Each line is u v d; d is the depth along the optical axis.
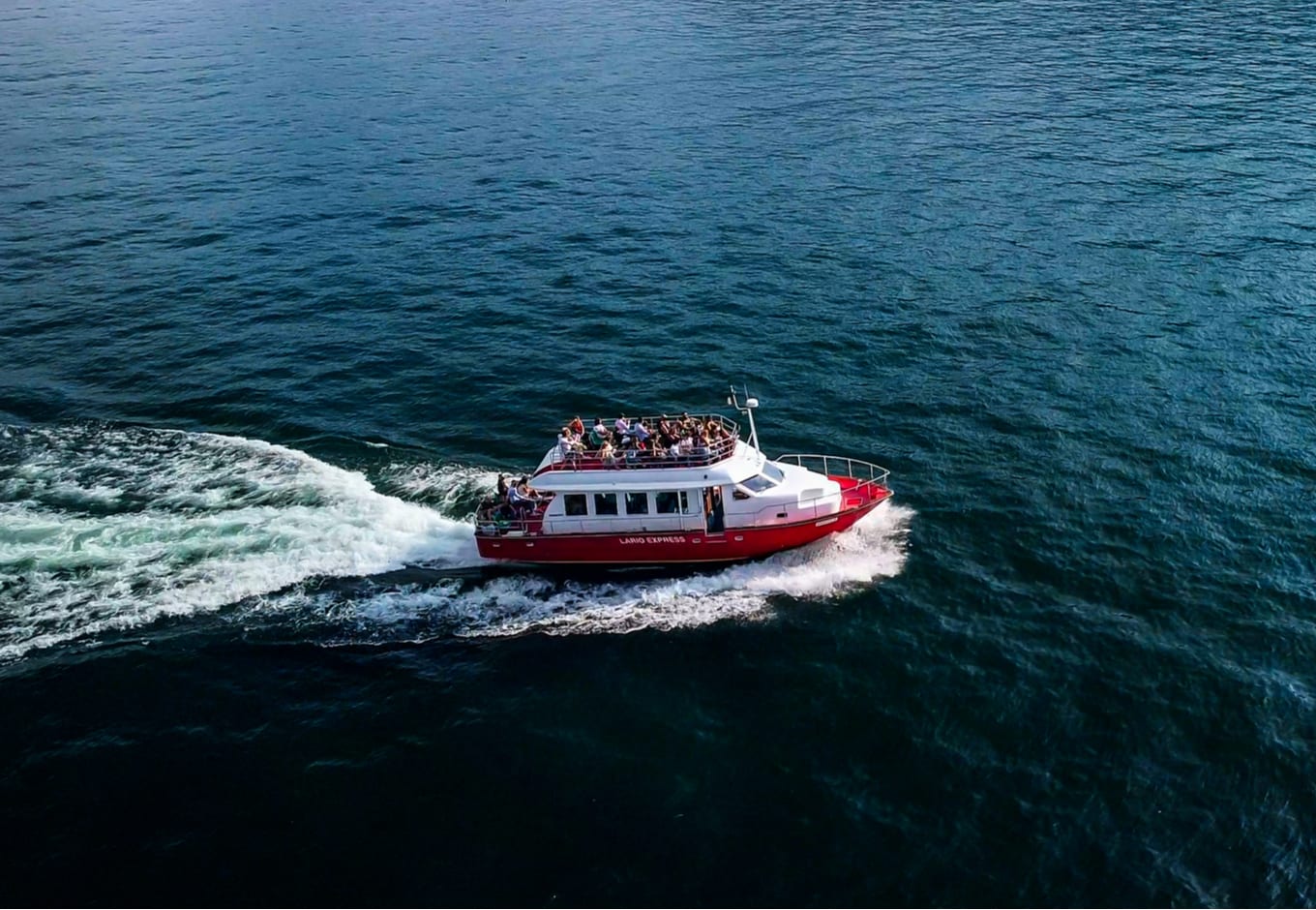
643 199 84.00
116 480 48.81
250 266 74.44
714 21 155.38
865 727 35.66
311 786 33.78
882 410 54.34
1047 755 34.44
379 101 118.88
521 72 130.12
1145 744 34.69
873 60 124.50
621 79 123.12
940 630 39.78
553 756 34.78
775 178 86.94
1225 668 37.53
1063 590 41.72
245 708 36.78
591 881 30.61
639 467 42.50
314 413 55.09
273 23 176.25
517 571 43.19
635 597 41.94
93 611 40.75
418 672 38.34
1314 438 50.25
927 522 45.91
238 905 30.02
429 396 56.78
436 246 76.94
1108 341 59.75
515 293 68.75
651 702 36.91
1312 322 60.31
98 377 59.56
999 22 140.12
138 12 194.88
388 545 44.34
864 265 70.38
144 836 32.12
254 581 42.31
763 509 42.91
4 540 44.25
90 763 34.56
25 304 69.00
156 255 76.94
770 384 57.06
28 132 109.81
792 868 30.91
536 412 54.97
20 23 185.25
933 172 86.12
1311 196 77.31
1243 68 110.50
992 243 72.56
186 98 123.50
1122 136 92.00
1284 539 43.81
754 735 35.47
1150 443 50.50
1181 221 74.38
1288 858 31.03
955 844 31.58
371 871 31.00
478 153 97.81
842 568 43.12
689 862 31.12
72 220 84.19
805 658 38.69
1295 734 34.84
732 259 72.25
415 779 33.97
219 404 56.22
